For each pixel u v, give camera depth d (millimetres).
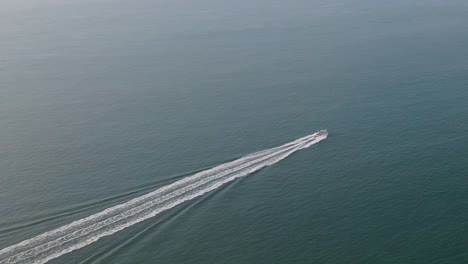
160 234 76188
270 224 79750
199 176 91250
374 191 87625
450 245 74688
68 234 74875
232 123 114562
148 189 87250
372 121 112562
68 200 84375
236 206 83688
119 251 72312
